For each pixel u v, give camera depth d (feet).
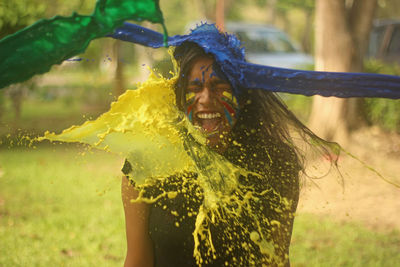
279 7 168.55
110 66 35.81
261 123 8.02
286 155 8.04
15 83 5.48
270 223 7.65
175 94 7.77
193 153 7.43
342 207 23.32
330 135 34.12
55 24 5.25
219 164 7.39
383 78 7.69
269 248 7.37
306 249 18.94
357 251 18.97
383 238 20.21
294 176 8.02
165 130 7.53
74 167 28.32
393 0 149.89
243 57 7.92
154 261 7.77
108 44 9.92
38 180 26.94
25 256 18.06
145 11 5.12
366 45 34.32
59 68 13.19
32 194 25.39
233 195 7.38
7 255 18.13
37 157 30.78
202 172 7.34
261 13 219.82
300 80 7.67
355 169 28.50
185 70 7.44
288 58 49.83
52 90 44.68
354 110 34.73
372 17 34.14
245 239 7.53
